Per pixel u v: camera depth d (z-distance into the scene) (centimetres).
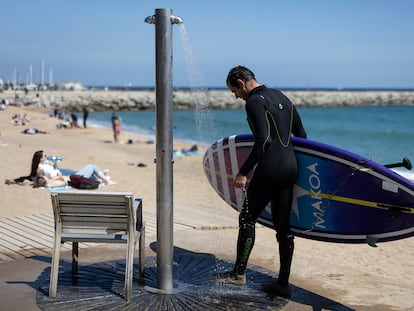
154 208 852
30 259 546
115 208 412
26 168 1257
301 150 441
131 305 414
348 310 425
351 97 10612
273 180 419
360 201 425
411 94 11238
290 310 420
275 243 700
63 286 455
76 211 417
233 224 740
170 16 406
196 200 967
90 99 7662
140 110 7869
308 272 525
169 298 429
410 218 401
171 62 414
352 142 3275
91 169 1093
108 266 510
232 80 437
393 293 467
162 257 440
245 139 501
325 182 437
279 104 425
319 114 7262
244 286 468
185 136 3416
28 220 731
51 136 2620
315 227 460
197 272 505
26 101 6925
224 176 538
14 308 408
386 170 400
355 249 702
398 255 679
